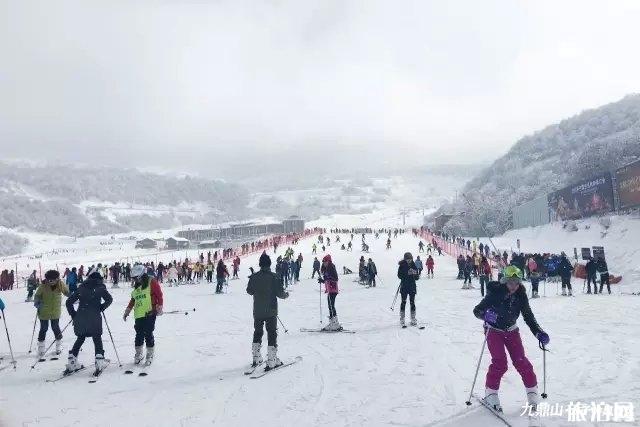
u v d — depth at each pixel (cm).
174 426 632
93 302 905
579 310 1548
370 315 1606
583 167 8244
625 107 13950
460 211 11100
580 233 4619
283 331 1333
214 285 3466
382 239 9181
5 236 19175
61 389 807
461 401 671
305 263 5269
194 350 1110
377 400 696
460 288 2653
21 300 2900
